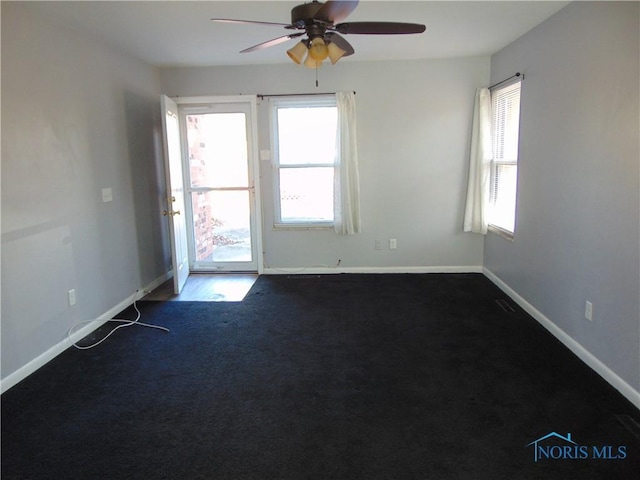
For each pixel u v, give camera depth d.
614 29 2.57
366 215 5.12
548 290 3.47
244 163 5.17
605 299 2.70
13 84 2.80
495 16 3.33
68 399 2.60
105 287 3.84
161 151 4.99
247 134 5.09
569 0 3.00
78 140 3.47
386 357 3.07
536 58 3.61
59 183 3.23
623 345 2.53
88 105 3.61
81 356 3.16
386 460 2.04
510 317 3.77
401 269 5.22
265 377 2.82
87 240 3.57
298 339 3.40
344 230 5.00
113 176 3.98
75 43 3.44
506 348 3.17
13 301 2.79
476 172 4.83
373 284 4.77
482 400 2.51
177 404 2.53
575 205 3.04
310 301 4.27
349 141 4.86
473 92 4.80
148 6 2.95
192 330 3.61
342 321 3.74
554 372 2.81
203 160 5.20
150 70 4.73
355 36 3.87
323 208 5.19
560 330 3.28
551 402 2.47
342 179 4.89
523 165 3.90
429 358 3.04
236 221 5.32
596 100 2.77
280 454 2.09
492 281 4.79
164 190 5.03
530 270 3.81
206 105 5.03
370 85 4.86
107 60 3.90
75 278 3.42
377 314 3.89
